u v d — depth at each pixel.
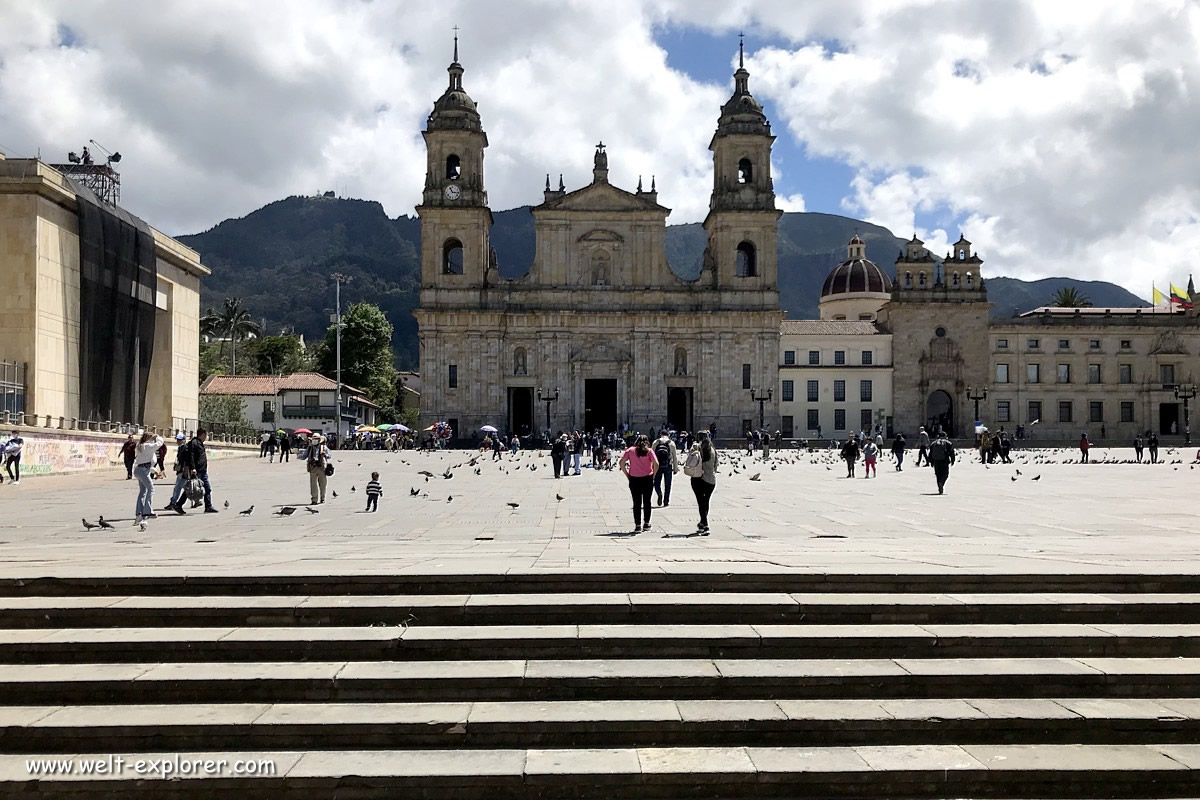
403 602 12.96
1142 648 12.11
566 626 12.58
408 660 11.89
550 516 26.33
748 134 105.75
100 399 57.53
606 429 109.75
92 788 9.74
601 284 105.75
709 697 11.20
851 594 13.56
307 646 11.92
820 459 70.94
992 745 10.46
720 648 12.04
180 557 16.11
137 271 62.59
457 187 104.31
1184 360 115.25
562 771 9.73
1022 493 35.91
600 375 105.06
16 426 44.03
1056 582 13.70
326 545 18.73
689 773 9.72
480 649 11.95
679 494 35.69
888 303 114.50
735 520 24.80
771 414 105.19
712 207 109.38
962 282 114.50
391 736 10.42
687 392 106.50
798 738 10.47
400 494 35.47
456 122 104.12
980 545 18.19
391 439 93.06
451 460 67.38
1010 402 114.56
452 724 10.41
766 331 105.62
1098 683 11.32
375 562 15.21
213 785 9.71
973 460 72.38
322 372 139.12
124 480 44.12
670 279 106.25
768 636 12.06
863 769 9.79
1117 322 115.38
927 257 114.56
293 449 83.88
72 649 11.87
